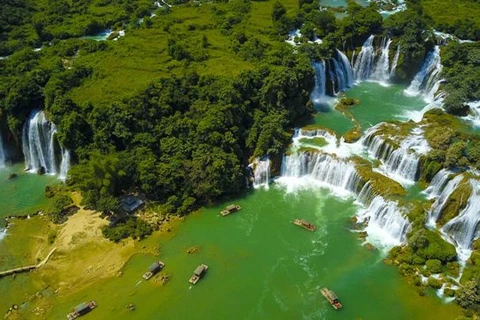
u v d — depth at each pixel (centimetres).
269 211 8781
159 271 7606
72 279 7481
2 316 6975
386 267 7588
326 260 7775
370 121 10419
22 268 7656
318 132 9988
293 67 10612
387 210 8219
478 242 7594
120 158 8825
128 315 6938
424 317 6812
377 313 6919
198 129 9212
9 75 10631
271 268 7675
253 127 9762
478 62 10694
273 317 6931
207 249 8012
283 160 9500
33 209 8906
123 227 8269
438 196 8325
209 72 10606
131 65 10988
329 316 6912
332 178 9269
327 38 11731
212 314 6988
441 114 9881
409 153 8775
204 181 8875
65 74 10288
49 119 9631
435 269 7306
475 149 8338
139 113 9338
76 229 8325
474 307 6775
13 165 10175
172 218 8619
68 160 9606
